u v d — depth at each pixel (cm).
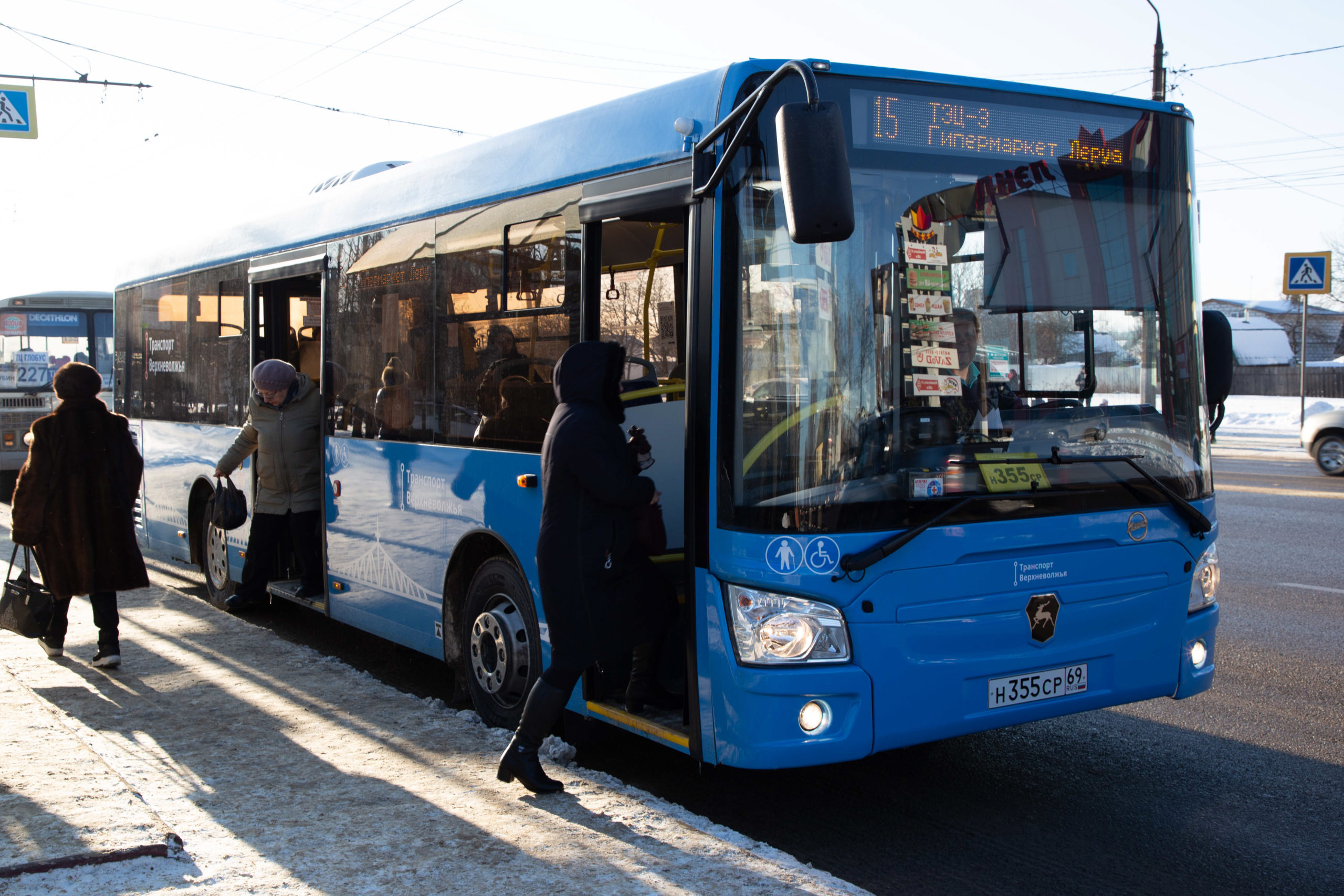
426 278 636
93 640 774
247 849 408
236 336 891
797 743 407
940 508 423
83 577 680
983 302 443
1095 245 471
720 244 420
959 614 426
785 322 418
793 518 408
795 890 372
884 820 477
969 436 434
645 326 592
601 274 555
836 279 421
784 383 416
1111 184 478
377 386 689
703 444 425
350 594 726
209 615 862
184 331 992
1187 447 489
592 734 568
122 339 1150
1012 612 436
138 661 713
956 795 506
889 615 415
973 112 450
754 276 418
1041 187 461
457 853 404
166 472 1036
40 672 685
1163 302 488
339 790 472
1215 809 486
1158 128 492
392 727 566
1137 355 477
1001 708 435
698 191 427
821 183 363
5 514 1528
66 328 1842
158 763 511
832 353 418
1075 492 450
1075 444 456
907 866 430
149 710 601
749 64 439
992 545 431
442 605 620
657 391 570
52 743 514
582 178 507
